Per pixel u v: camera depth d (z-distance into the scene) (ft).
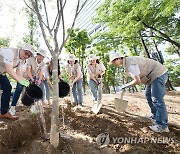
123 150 11.50
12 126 12.24
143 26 31.50
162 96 13.23
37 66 15.85
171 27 33.91
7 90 13.07
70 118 15.01
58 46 10.98
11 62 11.97
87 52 44.45
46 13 11.20
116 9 31.48
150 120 15.08
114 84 74.54
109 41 36.73
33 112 13.85
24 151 11.02
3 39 42.63
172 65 60.39
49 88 18.02
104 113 16.16
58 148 10.66
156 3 24.53
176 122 15.64
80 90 18.79
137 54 49.78
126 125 14.03
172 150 11.74
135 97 26.09
